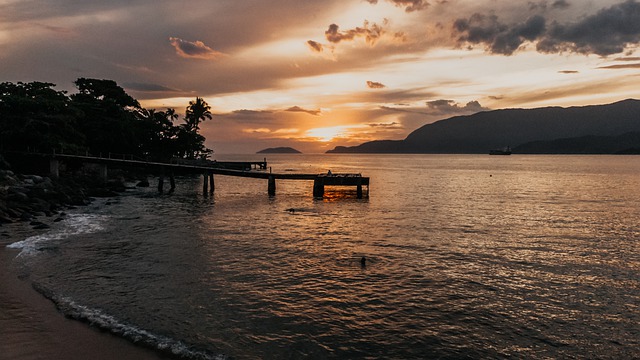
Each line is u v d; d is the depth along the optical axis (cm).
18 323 1117
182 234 2414
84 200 3862
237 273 1648
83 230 2448
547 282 1612
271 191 4744
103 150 6291
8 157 4619
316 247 2136
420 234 2538
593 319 1269
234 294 1408
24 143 4719
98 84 7019
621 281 1634
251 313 1251
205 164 8131
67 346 1002
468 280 1620
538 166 16225
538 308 1347
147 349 1007
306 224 2848
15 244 2016
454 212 3559
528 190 5891
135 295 1371
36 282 1462
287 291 1452
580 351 1070
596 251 2134
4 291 1355
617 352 1068
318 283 1546
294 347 1049
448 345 1084
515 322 1236
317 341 1085
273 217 3152
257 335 1107
